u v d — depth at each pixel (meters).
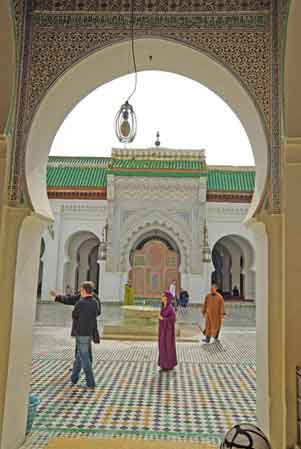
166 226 16.59
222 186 17.55
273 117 2.66
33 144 2.78
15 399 2.58
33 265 2.89
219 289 20.08
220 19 2.80
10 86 2.56
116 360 5.80
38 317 11.52
